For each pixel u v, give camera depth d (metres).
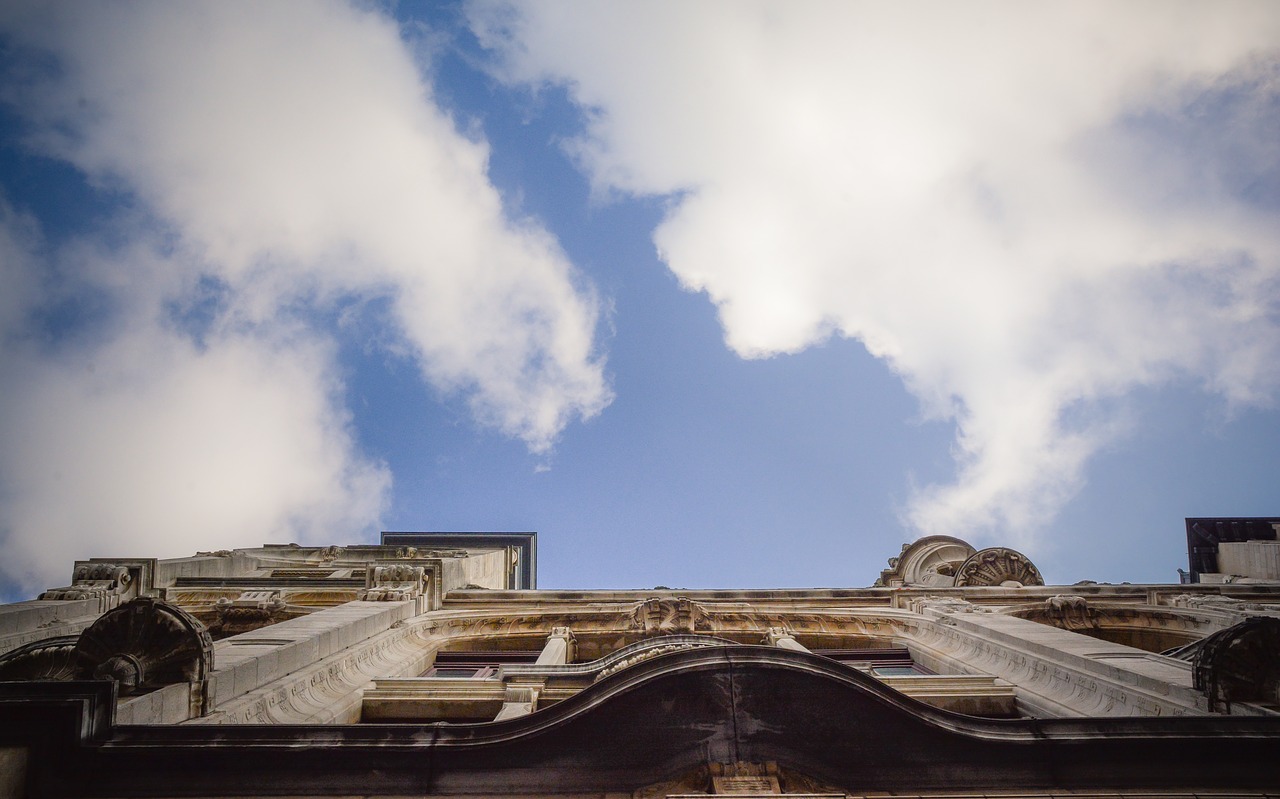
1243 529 34.31
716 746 10.82
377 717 15.63
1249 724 10.80
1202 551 34.62
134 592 21.84
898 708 11.07
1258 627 12.83
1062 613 22.44
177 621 12.99
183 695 12.34
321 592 26.06
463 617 22.80
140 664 12.55
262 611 23.27
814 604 24.86
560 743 10.88
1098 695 14.30
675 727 11.01
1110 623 22.31
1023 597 24.56
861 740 10.89
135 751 10.39
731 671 11.42
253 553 37.47
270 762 10.55
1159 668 14.37
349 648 17.53
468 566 30.27
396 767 10.61
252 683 13.84
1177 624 22.00
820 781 10.55
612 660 16.23
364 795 10.38
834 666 11.45
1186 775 10.48
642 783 10.55
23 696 10.38
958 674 17.73
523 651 22.02
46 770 10.13
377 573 23.84
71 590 20.61
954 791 10.46
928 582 31.38
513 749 10.80
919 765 10.68
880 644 22.06
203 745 10.50
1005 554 28.36
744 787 10.30
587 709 11.09
